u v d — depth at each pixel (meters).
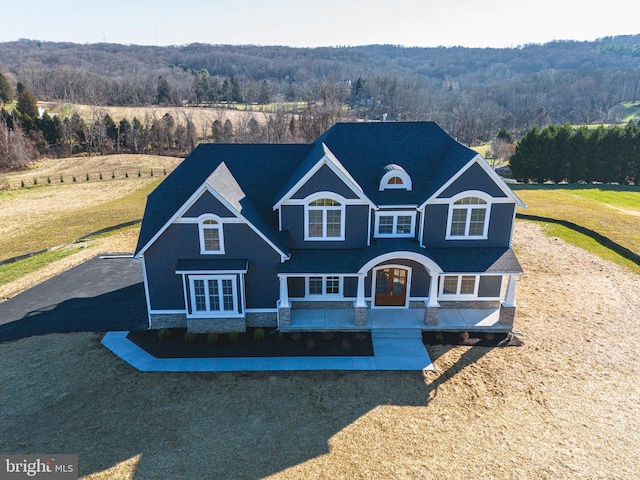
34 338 23.52
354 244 24.70
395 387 19.72
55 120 98.88
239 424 17.58
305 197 23.52
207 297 23.23
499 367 21.08
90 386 19.66
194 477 15.20
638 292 28.64
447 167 24.39
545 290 29.12
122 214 49.50
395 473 15.34
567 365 21.19
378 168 25.56
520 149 71.69
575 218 44.72
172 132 109.06
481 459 15.91
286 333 23.81
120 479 15.07
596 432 17.11
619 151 67.38
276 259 23.30
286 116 109.50
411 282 25.03
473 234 24.56
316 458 16.00
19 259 35.62
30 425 17.38
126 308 26.75
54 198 61.72
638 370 20.81
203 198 21.94
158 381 20.08
